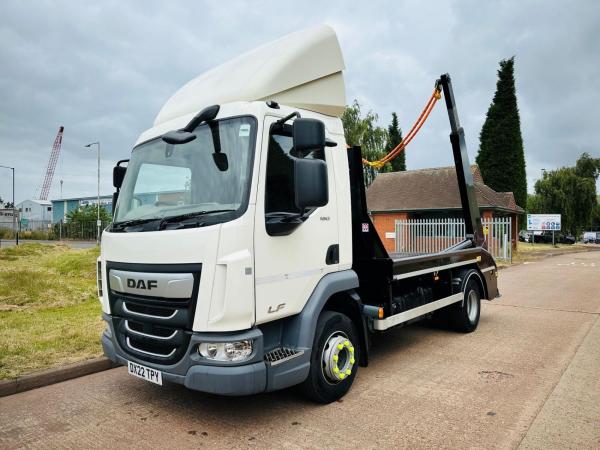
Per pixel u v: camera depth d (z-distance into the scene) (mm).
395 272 5250
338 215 4566
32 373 5098
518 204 36375
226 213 3594
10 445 3725
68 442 3760
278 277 3826
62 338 6418
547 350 6273
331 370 4320
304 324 4047
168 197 4113
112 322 4234
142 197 4344
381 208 26156
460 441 3646
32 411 4395
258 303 3648
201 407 4414
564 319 8375
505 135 36500
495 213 25578
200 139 4031
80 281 11484
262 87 4082
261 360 3627
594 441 3629
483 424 3943
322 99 4641
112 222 4523
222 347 3479
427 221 16766
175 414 4266
